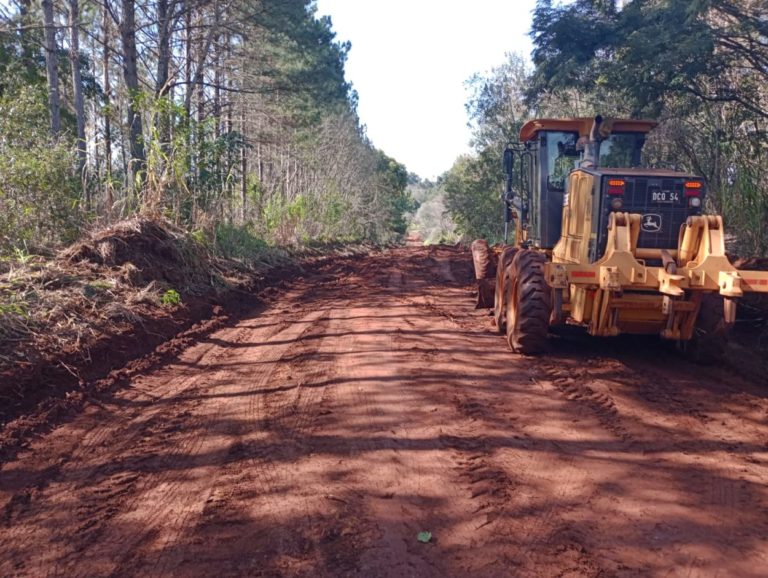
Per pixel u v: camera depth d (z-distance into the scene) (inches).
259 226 804.0
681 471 191.3
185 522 161.0
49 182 428.8
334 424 228.1
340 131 1478.8
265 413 240.2
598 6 695.7
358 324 407.8
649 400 256.2
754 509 168.2
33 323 288.7
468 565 142.2
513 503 170.4
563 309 321.4
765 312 353.7
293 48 996.6
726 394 264.4
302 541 151.7
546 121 377.1
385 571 139.9
